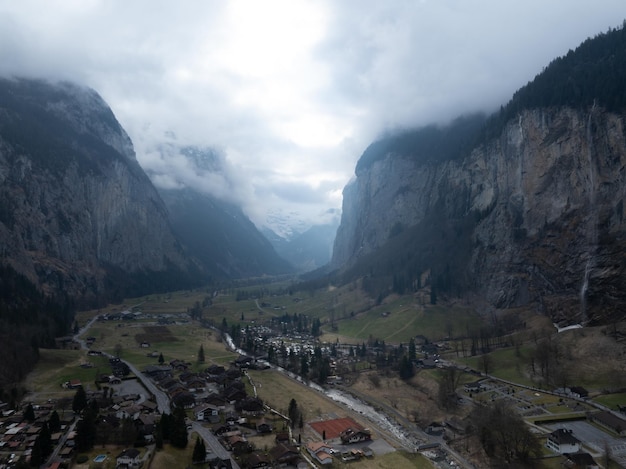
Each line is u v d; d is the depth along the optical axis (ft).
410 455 356.59
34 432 351.87
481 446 361.51
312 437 384.47
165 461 315.17
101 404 416.67
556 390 458.09
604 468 310.04
